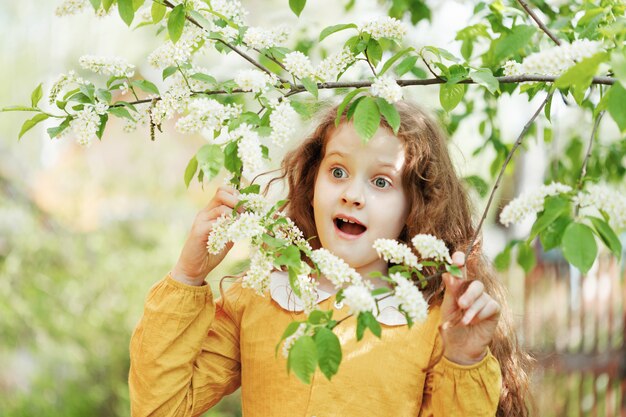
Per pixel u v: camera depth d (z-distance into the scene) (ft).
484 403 4.42
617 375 14.08
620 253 3.63
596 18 5.10
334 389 4.93
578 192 3.70
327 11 15.93
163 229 19.42
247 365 5.24
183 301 4.97
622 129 3.54
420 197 5.40
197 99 4.29
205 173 3.88
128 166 20.26
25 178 19.47
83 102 4.55
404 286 3.74
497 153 8.61
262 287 4.11
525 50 6.58
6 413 16.14
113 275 18.21
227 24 4.76
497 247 14.33
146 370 4.96
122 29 18.86
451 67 4.70
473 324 4.30
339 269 3.90
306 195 5.91
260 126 4.17
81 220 19.21
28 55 19.26
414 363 4.99
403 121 5.40
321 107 5.99
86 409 16.49
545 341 13.78
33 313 17.38
